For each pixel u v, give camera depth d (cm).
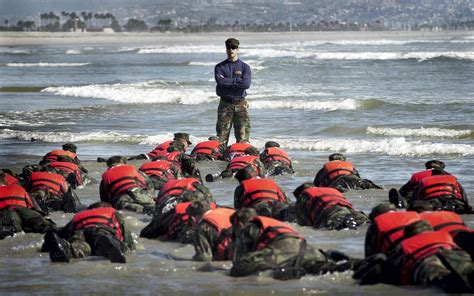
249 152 4922
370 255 2517
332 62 18962
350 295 2267
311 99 10200
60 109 9938
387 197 3959
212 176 4634
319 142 6269
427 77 13762
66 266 2764
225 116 5494
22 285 2545
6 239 3200
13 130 7838
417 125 7369
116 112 9538
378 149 5975
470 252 2408
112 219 2945
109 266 2741
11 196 3306
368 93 11019
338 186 4072
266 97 10562
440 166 3716
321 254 2544
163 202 3303
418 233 2356
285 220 3259
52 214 3694
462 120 7625
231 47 5394
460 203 3362
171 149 4769
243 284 2430
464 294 2197
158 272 2647
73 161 4616
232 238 2598
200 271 2633
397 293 2255
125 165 3769
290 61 19500
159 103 10562
